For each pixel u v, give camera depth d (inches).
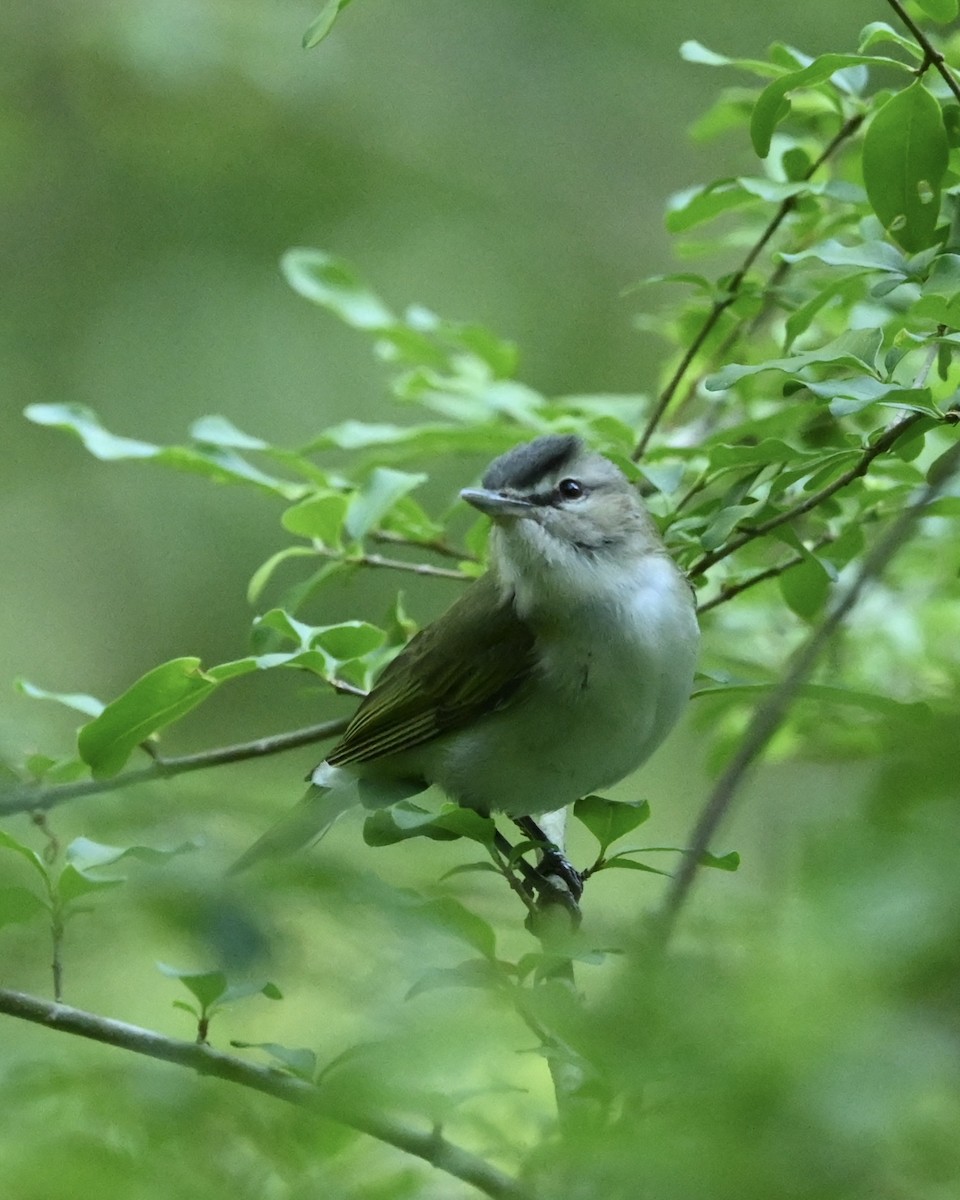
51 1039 239.0
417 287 722.8
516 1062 241.8
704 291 372.2
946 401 312.3
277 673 552.1
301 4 723.4
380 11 765.9
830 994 156.9
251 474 373.4
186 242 725.3
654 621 343.9
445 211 739.4
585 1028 178.7
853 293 347.3
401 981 198.8
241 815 203.5
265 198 727.1
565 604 346.3
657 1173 157.3
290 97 704.4
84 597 704.4
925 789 170.4
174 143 727.7
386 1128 214.5
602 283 737.0
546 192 751.7
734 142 755.4
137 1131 199.9
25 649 692.1
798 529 373.1
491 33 773.3
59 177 732.0
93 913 205.0
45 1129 200.7
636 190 753.6
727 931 184.7
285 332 714.8
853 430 382.0
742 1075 156.9
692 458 367.9
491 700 354.6
